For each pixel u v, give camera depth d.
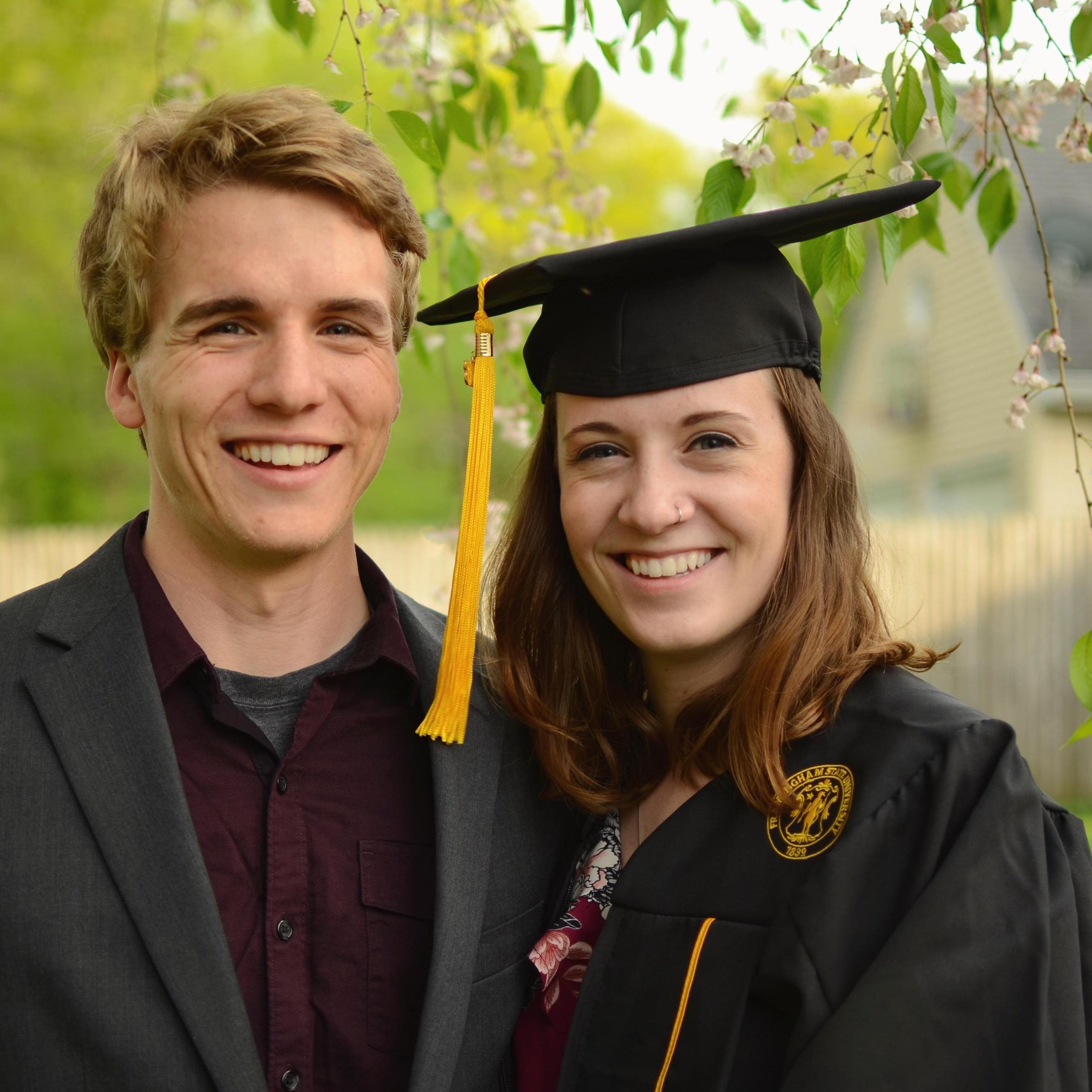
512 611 2.03
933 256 13.28
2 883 1.52
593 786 1.91
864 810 1.60
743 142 2.11
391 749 1.80
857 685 1.77
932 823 1.56
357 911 1.70
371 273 1.71
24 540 8.67
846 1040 1.46
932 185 1.80
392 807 1.77
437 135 2.74
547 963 1.78
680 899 1.71
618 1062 1.66
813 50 2.08
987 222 2.32
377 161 1.72
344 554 1.83
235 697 1.75
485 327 1.95
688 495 1.76
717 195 2.12
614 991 1.71
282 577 1.74
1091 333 11.19
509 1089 1.81
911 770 1.61
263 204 1.64
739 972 1.61
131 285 1.67
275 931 1.64
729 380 1.76
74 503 14.61
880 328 14.89
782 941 1.58
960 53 1.97
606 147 16.36
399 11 2.62
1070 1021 1.51
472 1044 1.75
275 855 1.67
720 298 1.78
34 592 1.81
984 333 12.28
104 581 1.77
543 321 1.94
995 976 1.48
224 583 1.75
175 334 1.65
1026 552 8.41
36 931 1.51
